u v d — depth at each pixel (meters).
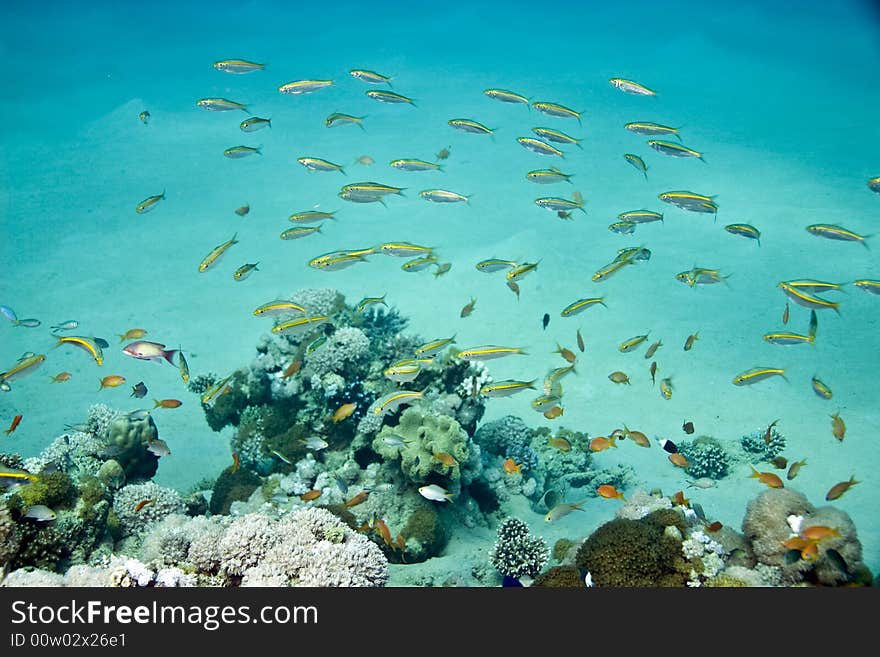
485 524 9.83
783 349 14.79
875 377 13.44
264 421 10.88
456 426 9.10
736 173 26.03
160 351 7.69
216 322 16.91
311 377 10.54
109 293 18.58
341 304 12.34
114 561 5.76
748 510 6.58
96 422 9.88
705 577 6.02
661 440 8.12
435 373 10.38
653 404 13.34
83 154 30.39
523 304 17.06
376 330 12.76
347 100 37.66
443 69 44.62
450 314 16.77
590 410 13.31
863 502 9.85
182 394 14.31
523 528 8.21
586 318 16.50
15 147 31.66
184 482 11.59
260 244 21.14
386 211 23.22
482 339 15.60
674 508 6.71
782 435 11.67
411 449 8.95
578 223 21.70
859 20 58.72
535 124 32.62
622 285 17.97
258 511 8.81
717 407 13.05
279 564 5.71
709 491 10.64
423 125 32.69
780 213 21.73
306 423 10.57
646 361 14.73
